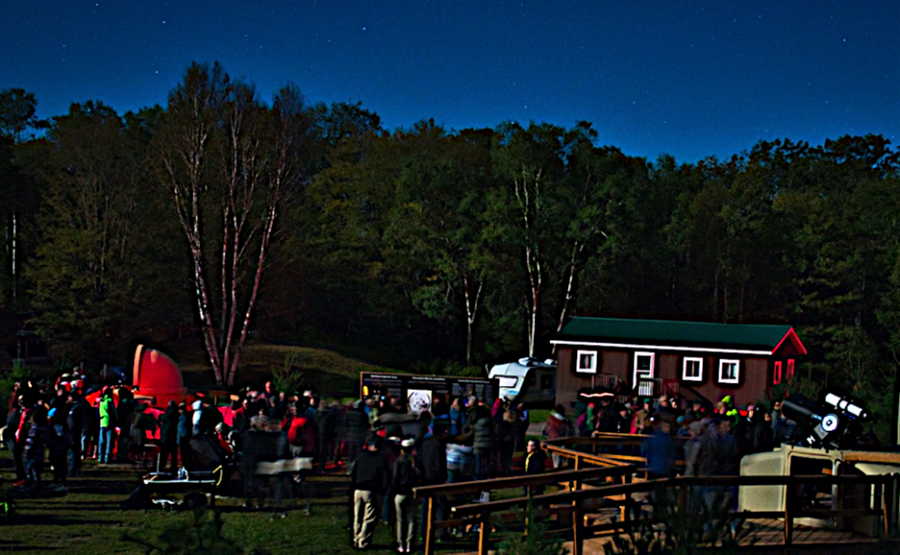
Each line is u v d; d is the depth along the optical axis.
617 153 71.81
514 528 13.69
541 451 15.03
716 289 72.62
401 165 69.31
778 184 110.62
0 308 55.34
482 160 76.69
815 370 62.56
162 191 60.75
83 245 54.88
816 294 66.81
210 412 17.17
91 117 71.81
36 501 16.06
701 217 73.38
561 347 44.56
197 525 7.91
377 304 71.38
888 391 21.77
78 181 59.50
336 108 108.50
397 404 23.19
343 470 20.30
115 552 12.36
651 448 16.56
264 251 50.78
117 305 54.84
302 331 69.88
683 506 8.44
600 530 11.11
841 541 12.28
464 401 20.19
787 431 19.67
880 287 65.62
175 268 62.06
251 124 49.84
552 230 61.50
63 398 18.78
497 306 68.12
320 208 78.62
